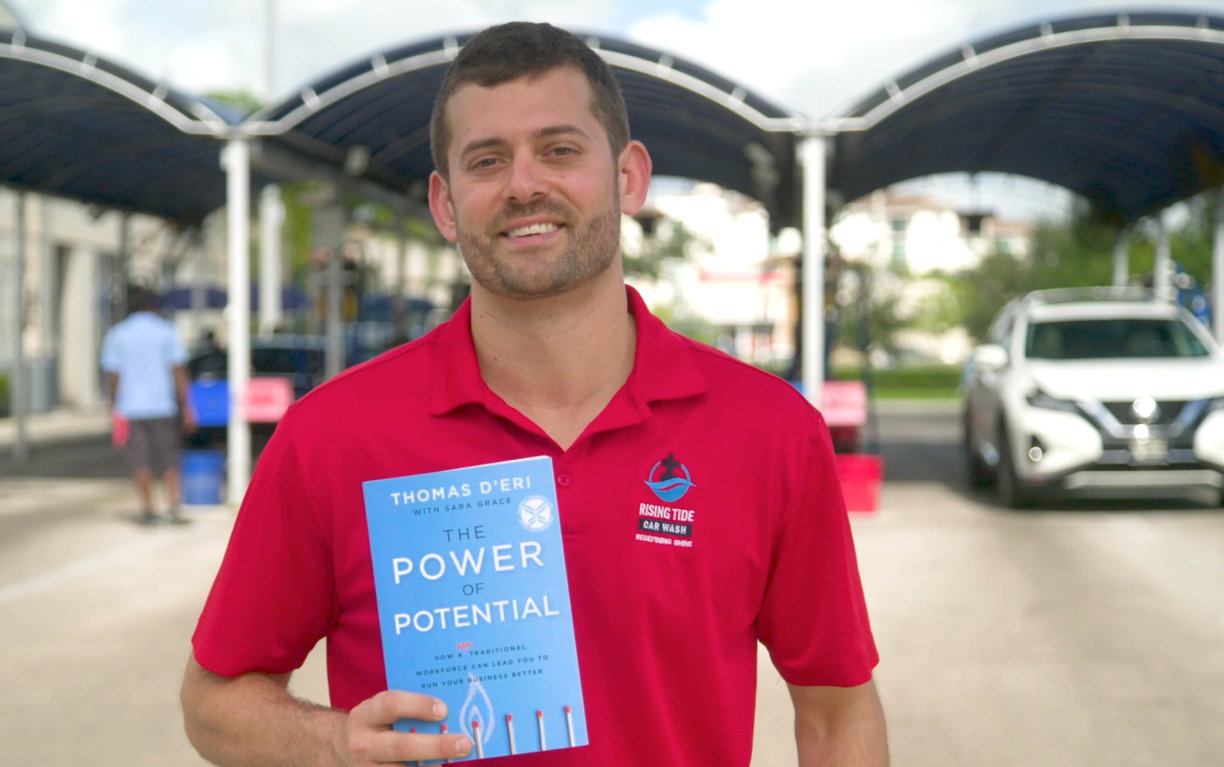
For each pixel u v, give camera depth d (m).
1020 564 8.48
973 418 12.63
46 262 28.48
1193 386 10.35
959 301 56.09
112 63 10.98
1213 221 15.41
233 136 11.35
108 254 31.50
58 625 6.86
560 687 1.56
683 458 1.67
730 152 14.93
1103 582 7.82
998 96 12.91
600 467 1.67
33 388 27.89
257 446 18.06
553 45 1.74
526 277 1.67
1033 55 11.15
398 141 14.32
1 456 17.55
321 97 11.20
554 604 1.57
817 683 1.79
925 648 6.19
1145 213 16.83
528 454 1.67
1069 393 10.48
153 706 5.26
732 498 1.68
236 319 11.60
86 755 4.59
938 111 12.72
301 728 1.61
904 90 10.80
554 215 1.68
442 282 23.47
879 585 7.81
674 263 42.53
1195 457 10.23
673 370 1.71
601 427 1.66
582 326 1.73
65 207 29.31
